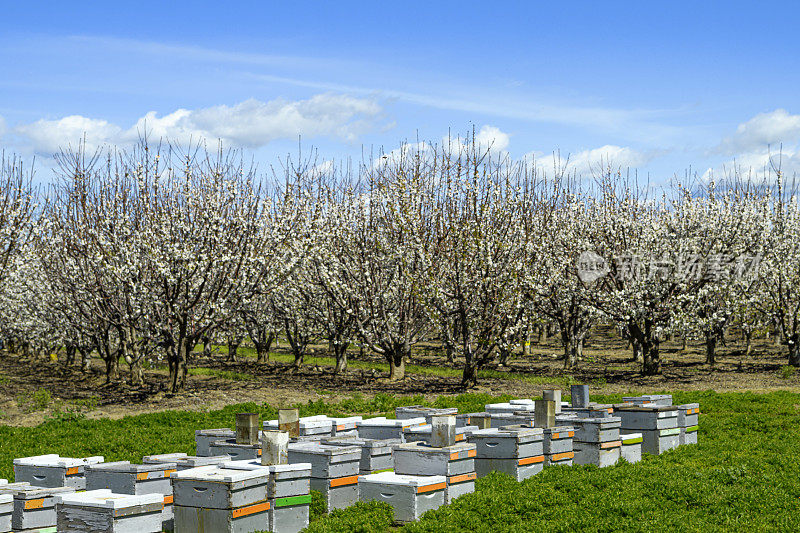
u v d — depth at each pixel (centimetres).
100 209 3119
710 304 3922
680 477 1451
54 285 3325
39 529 1052
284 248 3209
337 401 2892
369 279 3512
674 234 3872
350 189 3872
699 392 2930
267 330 4378
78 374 3822
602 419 1566
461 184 3584
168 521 1151
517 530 1123
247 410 2555
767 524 1160
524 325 3478
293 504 1105
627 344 5541
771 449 1819
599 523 1157
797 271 4050
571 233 4094
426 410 1777
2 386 3288
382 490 1209
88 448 1864
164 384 3216
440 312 3391
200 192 3122
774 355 4584
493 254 3331
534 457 1451
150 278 2967
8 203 3108
